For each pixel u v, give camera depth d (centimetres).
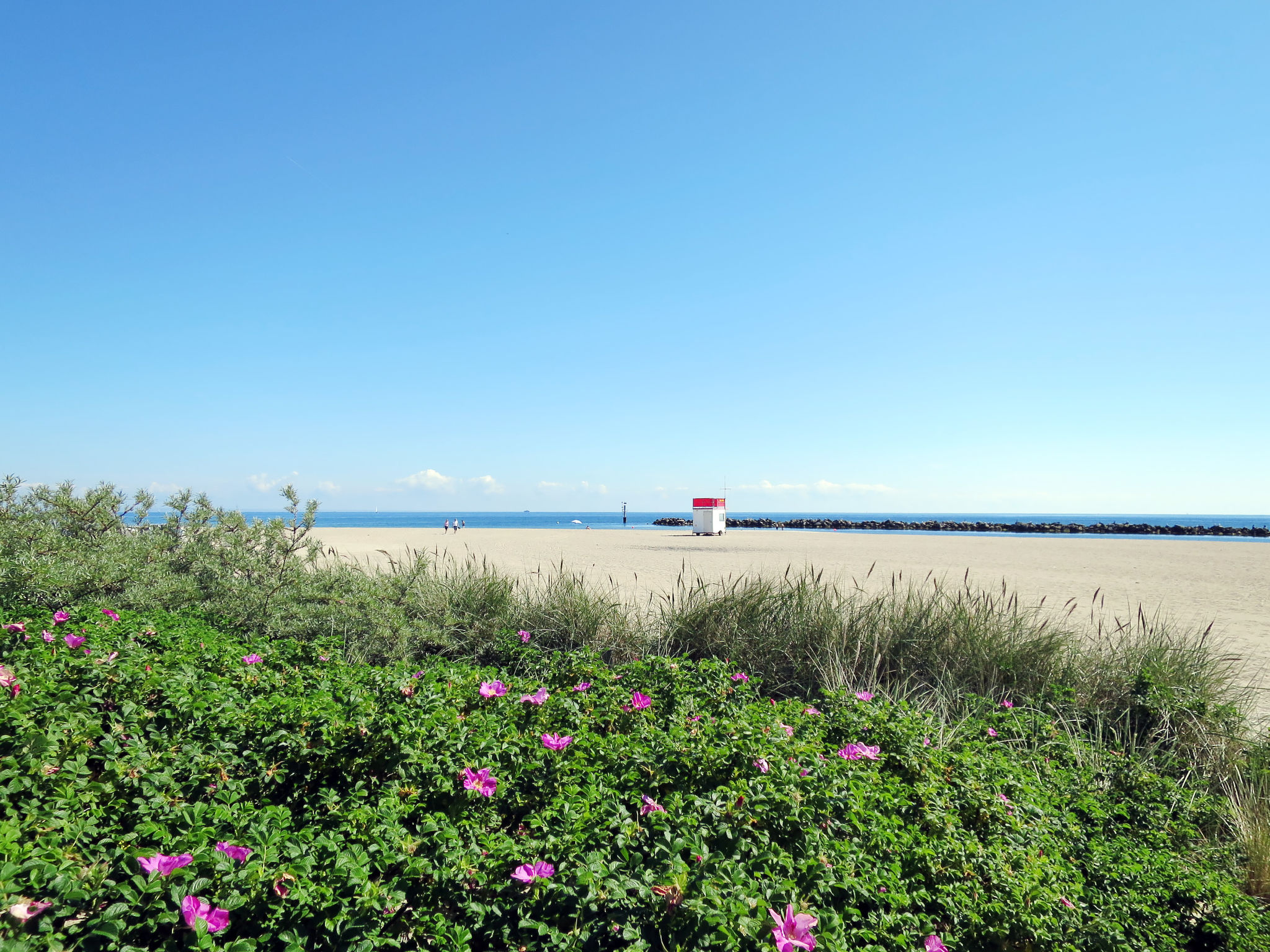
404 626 626
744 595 712
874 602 698
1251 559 2480
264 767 308
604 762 324
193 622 551
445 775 293
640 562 1917
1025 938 256
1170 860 337
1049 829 334
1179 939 293
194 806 253
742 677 498
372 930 205
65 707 303
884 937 230
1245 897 315
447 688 421
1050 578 1730
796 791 285
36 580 521
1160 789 413
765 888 226
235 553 680
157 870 203
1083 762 449
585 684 455
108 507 769
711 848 255
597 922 214
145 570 642
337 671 448
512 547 2572
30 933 187
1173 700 518
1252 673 739
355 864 222
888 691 593
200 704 334
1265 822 389
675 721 391
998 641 621
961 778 353
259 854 222
